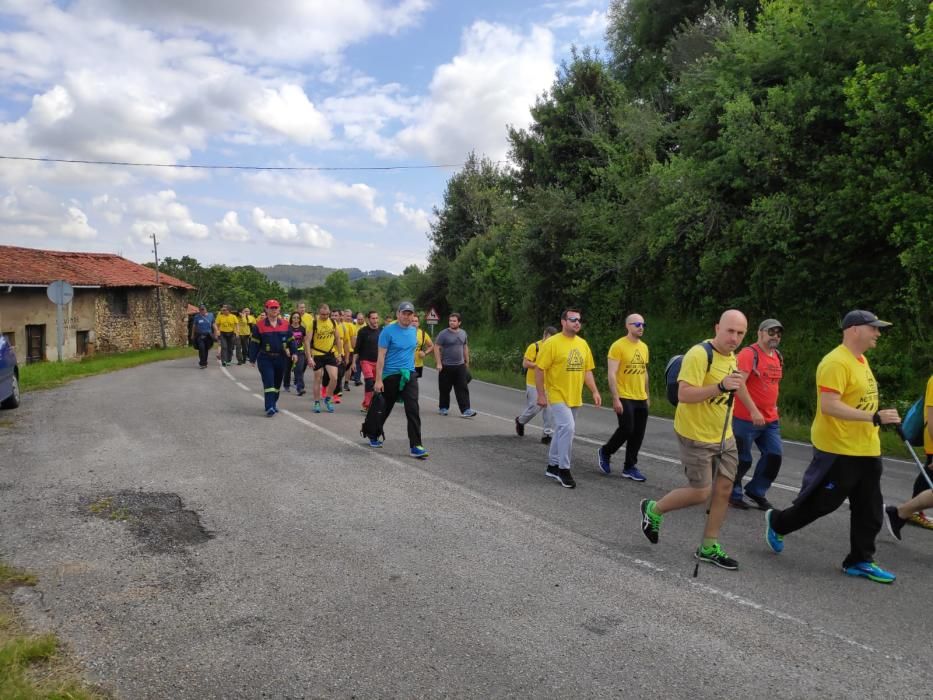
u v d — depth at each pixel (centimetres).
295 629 374
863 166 1377
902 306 1343
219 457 778
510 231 3491
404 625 381
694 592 438
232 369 2062
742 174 1631
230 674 328
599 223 2355
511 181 3322
